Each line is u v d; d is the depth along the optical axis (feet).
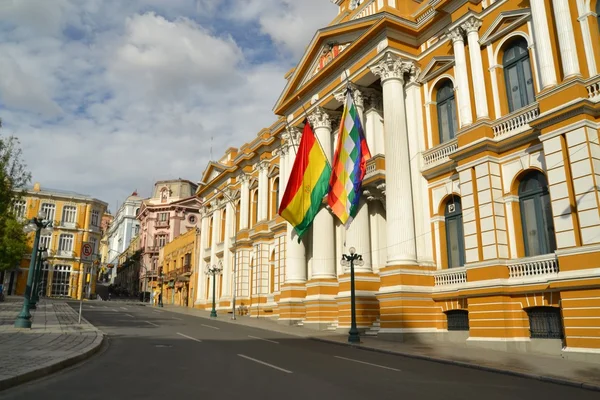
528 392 30.32
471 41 62.28
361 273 75.41
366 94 82.17
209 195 160.04
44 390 26.78
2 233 126.72
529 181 55.77
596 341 43.06
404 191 67.31
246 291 126.11
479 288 55.16
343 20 89.71
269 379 31.83
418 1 79.05
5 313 89.35
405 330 61.87
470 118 61.05
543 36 52.54
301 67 93.91
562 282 45.98
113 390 27.12
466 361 42.91
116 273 335.47
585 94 48.24
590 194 45.50
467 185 59.21
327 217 87.56
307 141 82.69
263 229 118.11
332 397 26.63
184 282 182.39
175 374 32.81
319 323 81.82
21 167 83.10
